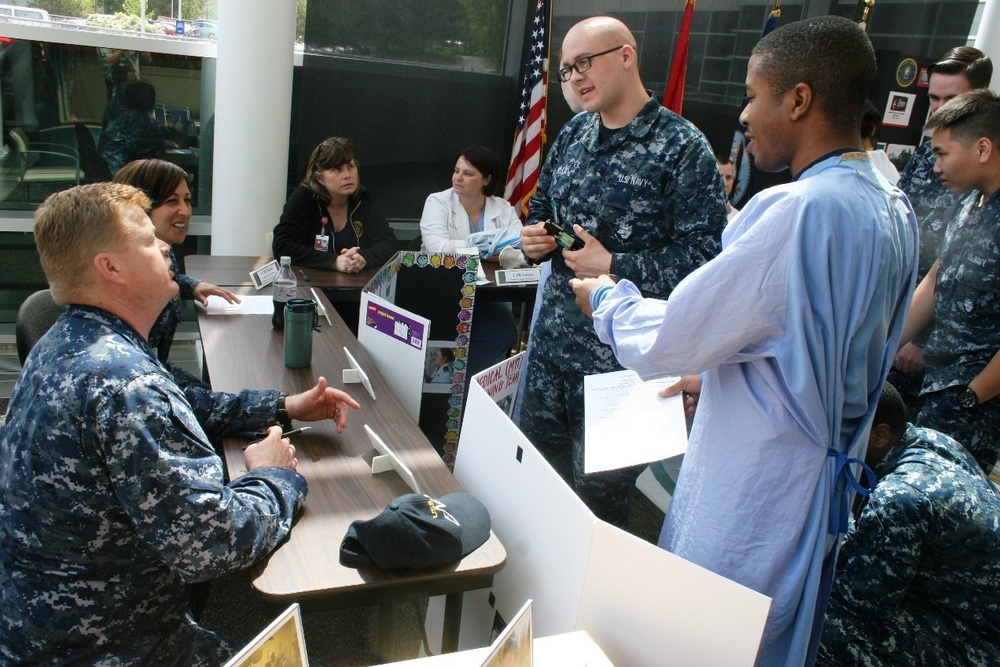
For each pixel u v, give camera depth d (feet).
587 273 6.95
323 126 13.88
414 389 7.30
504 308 10.98
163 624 4.45
